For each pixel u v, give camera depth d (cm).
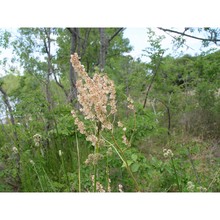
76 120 192
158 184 291
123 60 761
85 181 277
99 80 184
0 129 434
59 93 667
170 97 738
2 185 360
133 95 723
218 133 614
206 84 698
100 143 196
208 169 351
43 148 365
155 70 717
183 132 600
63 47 734
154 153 474
